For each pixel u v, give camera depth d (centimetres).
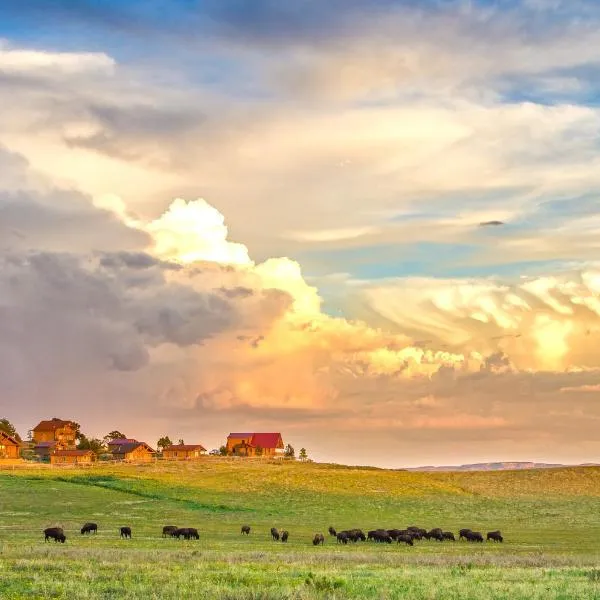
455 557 5216
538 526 10162
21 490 11706
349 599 2827
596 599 2930
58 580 3225
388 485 14450
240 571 3722
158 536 7306
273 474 15225
